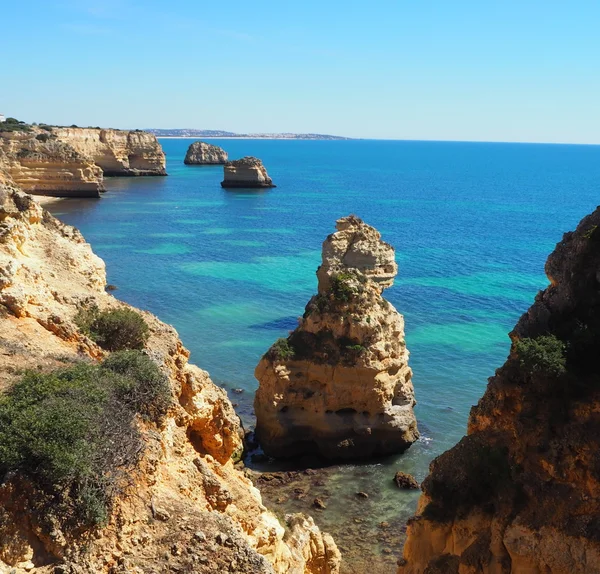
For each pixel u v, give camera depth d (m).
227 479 20.73
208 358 55.06
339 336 40.25
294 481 37.75
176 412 19.42
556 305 23.05
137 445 15.19
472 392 49.16
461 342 59.75
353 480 37.97
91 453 14.00
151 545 14.28
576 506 18.77
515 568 19.39
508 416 21.66
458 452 22.09
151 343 24.84
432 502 21.78
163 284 79.06
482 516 20.50
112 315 24.16
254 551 14.70
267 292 76.75
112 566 13.41
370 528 33.25
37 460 13.47
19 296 21.89
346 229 48.84
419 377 51.62
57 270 28.12
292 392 40.19
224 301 72.50
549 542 18.88
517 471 20.39
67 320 22.69
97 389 15.82
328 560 24.56
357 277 41.88
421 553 21.62
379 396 40.09
